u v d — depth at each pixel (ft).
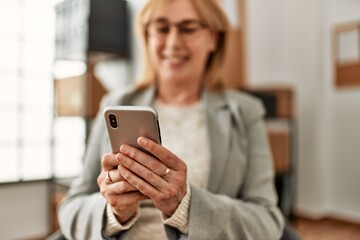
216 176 2.92
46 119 9.88
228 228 2.43
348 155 10.36
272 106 8.88
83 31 9.27
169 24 3.15
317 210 10.46
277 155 8.75
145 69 3.58
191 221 2.29
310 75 10.42
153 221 2.84
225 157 2.97
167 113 3.34
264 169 3.04
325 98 10.60
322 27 10.39
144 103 3.39
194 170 2.99
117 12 9.84
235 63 9.86
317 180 10.45
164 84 3.43
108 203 2.37
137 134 2.15
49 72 9.83
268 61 11.35
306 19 10.46
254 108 3.32
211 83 3.55
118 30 9.89
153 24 3.20
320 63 10.38
